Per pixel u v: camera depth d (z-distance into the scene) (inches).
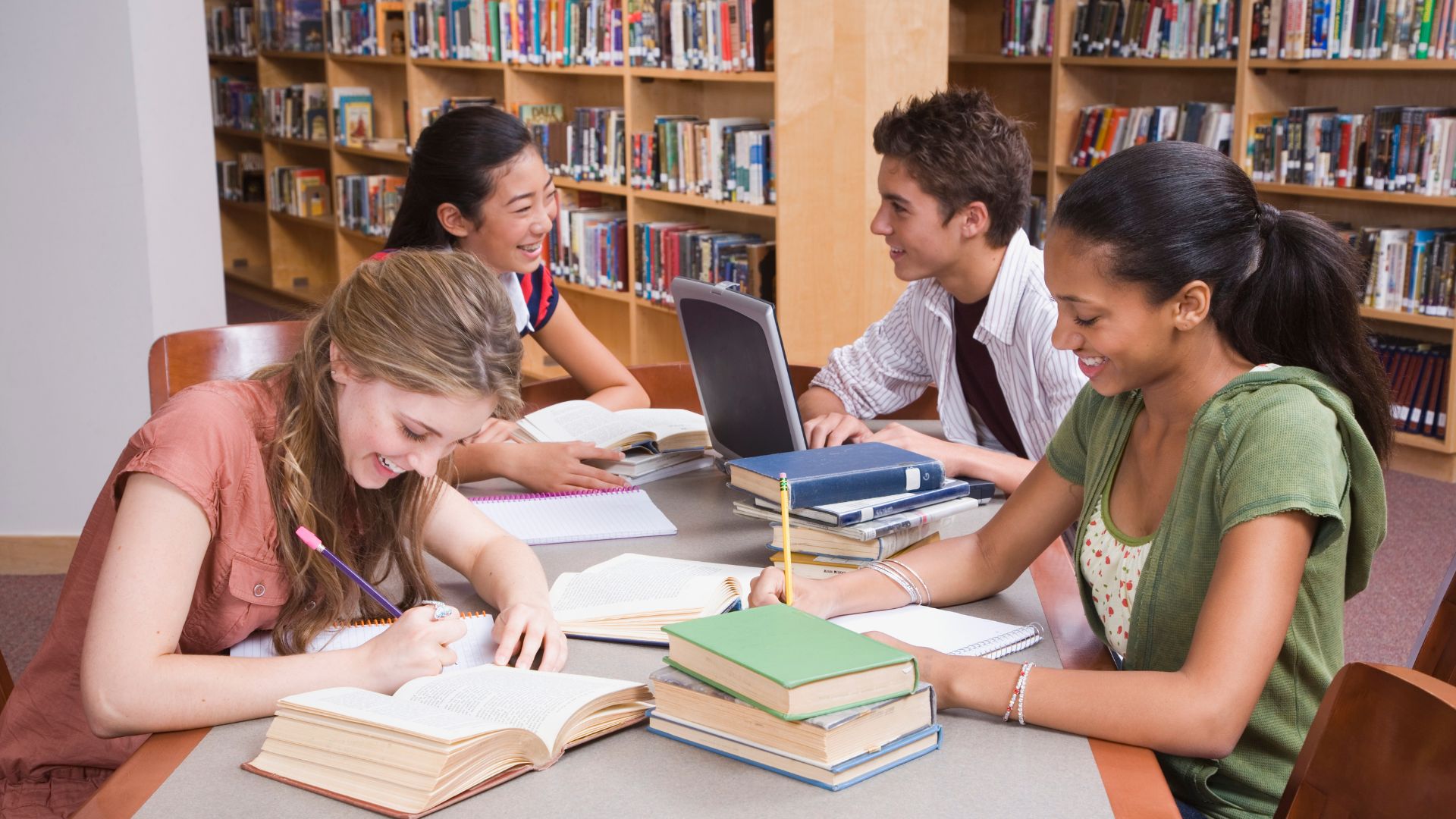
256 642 56.3
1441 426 176.6
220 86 328.5
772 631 46.7
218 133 339.0
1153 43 195.3
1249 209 51.0
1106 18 200.2
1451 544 155.2
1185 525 51.8
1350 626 133.0
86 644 48.1
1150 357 52.1
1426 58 166.6
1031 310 87.2
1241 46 184.7
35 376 146.3
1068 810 41.6
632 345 198.4
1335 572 51.2
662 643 54.7
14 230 142.7
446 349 49.5
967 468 77.6
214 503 51.9
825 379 102.2
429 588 60.2
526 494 78.0
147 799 42.5
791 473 63.2
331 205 295.7
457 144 96.9
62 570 150.2
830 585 58.2
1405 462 182.4
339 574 56.8
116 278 145.6
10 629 133.3
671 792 42.5
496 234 99.1
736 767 44.4
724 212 192.9
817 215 159.2
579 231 204.8
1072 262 51.0
